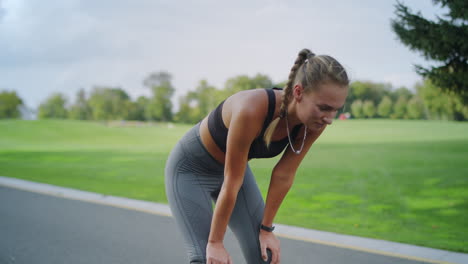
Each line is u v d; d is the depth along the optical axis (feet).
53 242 13.41
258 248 6.69
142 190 22.57
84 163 37.55
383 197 19.95
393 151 44.60
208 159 6.53
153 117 198.90
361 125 109.50
